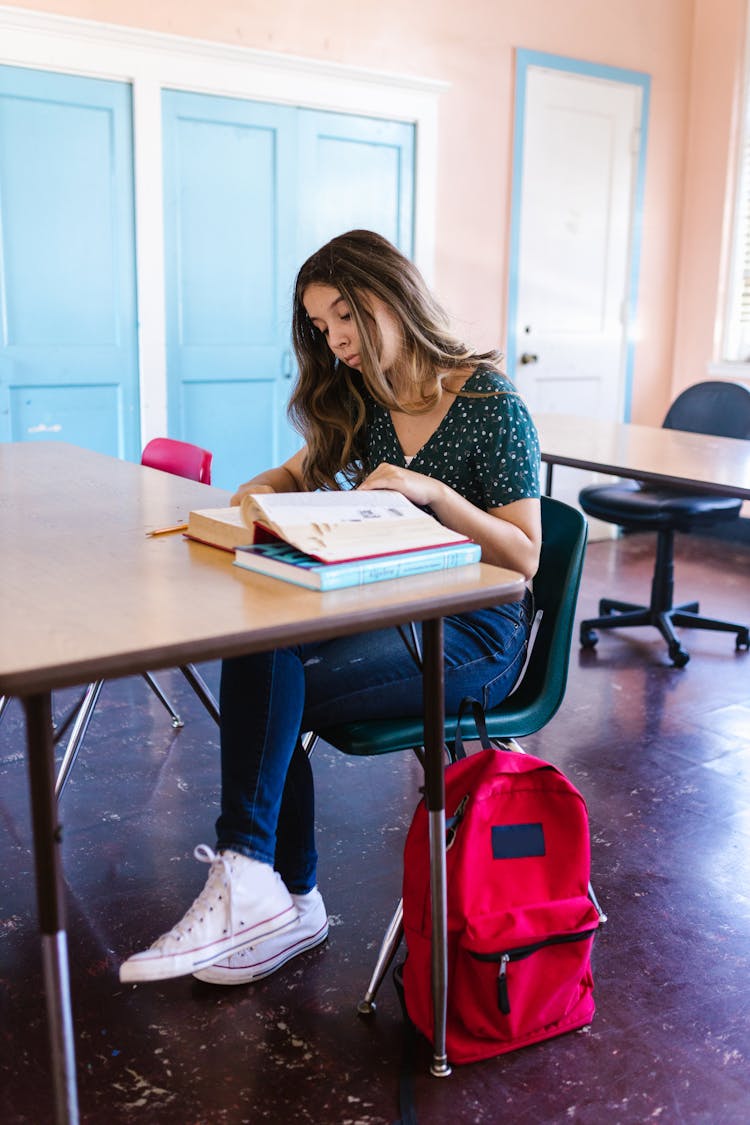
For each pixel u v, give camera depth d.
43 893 1.16
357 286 1.78
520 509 1.76
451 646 1.74
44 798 1.13
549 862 1.60
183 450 2.70
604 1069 1.61
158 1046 1.65
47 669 1.05
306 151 4.44
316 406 2.00
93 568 1.46
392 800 2.51
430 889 1.52
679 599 4.38
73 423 4.14
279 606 1.26
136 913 2.02
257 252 4.42
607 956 1.90
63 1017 1.19
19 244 3.89
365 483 1.62
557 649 1.82
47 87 3.82
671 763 2.77
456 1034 1.60
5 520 1.83
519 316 5.24
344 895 2.09
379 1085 1.57
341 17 4.44
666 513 3.63
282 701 1.57
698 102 5.64
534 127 5.09
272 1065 1.61
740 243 5.62
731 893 2.13
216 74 4.12
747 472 2.82
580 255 5.40
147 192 4.08
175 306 4.26
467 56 4.81
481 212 5.00
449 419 1.84
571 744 2.88
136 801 2.48
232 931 1.54
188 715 3.03
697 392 4.09
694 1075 1.60
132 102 4.00
